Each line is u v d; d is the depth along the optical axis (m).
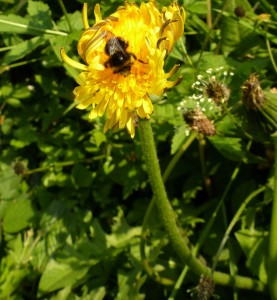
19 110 0.26
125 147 0.22
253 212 0.19
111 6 0.20
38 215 0.23
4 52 0.24
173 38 0.13
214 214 0.19
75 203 0.23
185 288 0.20
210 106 0.19
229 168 0.21
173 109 0.19
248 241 0.19
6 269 0.22
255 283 0.18
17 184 0.24
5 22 0.20
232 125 0.19
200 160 0.22
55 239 0.22
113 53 0.13
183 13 0.13
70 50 0.20
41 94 0.26
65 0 0.24
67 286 0.20
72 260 0.21
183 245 0.17
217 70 0.19
